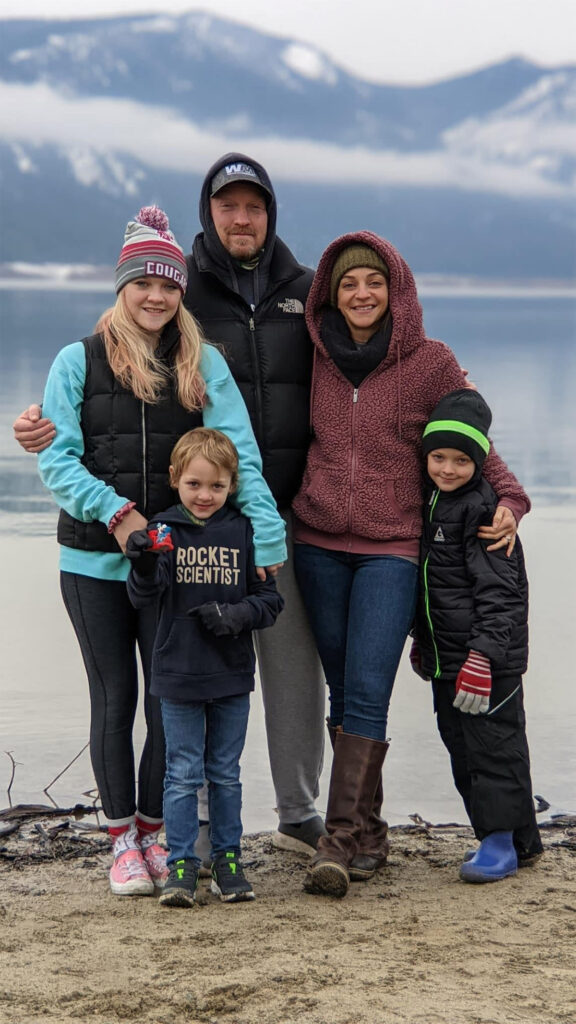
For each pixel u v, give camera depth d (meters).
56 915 3.20
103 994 2.57
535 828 3.66
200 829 3.69
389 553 3.61
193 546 3.33
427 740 5.05
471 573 3.53
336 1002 2.51
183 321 3.50
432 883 3.52
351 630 3.62
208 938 2.98
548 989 2.60
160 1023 2.44
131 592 3.20
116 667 3.49
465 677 3.46
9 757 4.76
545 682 5.72
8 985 2.64
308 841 3.89
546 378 21.12
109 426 3.42
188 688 3.30
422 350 3.67
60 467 3.37
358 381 3.68
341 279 3.63
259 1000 2.53
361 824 3.49
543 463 11.71
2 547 8.30
